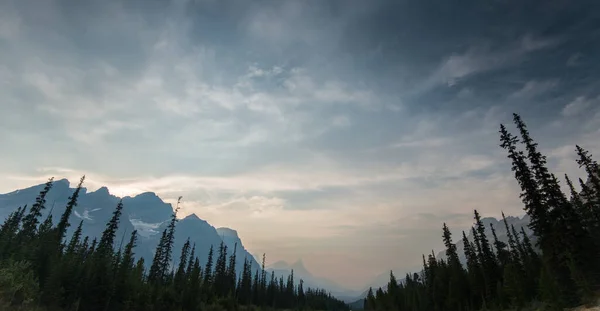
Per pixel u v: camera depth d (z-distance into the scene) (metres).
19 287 37.66
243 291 122.94
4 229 64.81
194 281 73.19
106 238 69.44
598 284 41.75
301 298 164.88
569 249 44.72
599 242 51.31
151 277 82.50
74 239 70.69
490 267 68.44
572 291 42.09
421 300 91.94
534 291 54.19
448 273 84.81
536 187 48.84
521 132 50.31
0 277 36.66
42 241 56.62
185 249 99.06
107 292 52.44
